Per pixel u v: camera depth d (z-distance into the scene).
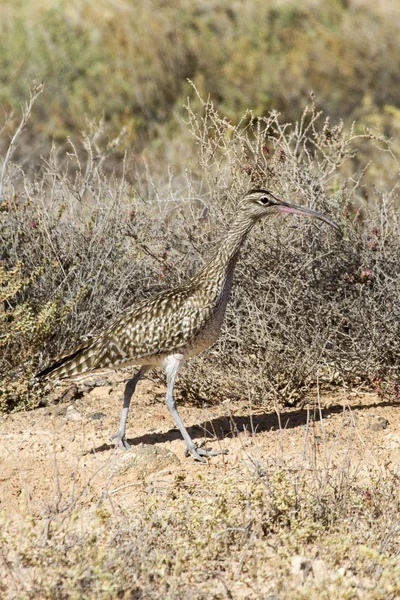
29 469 12.73
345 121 30.25
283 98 30.66
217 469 12.55
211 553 9.91
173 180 21.84
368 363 14.66
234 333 15.16
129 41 31.80
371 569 9.53
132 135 27.66
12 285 14.97
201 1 34.16
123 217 17.19
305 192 15.78
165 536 10.18
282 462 12.13
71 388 15.26
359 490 11.21
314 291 15.05
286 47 33.03
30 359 15.36
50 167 18.36
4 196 17.52
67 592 8.99
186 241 16.55
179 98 30.36
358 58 32.41
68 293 16.44
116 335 13.21
